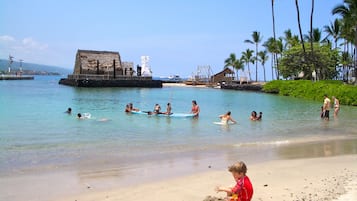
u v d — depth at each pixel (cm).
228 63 11288
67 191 923
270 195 872
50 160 1273
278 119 2703
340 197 848
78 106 3569
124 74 8750
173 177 1059
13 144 1582
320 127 2272
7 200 851
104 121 2462
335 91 4538
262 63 10212
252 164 1226
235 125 2344
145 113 2925
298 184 970
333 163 1248
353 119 2725
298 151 1478
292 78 7731
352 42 6488
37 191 921
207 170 1146
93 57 8556
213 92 6844
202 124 2373
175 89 7962
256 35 9419
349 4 5384
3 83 9531
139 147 1541
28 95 5100
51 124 2273
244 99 5025
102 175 1079
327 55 7056
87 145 1577
